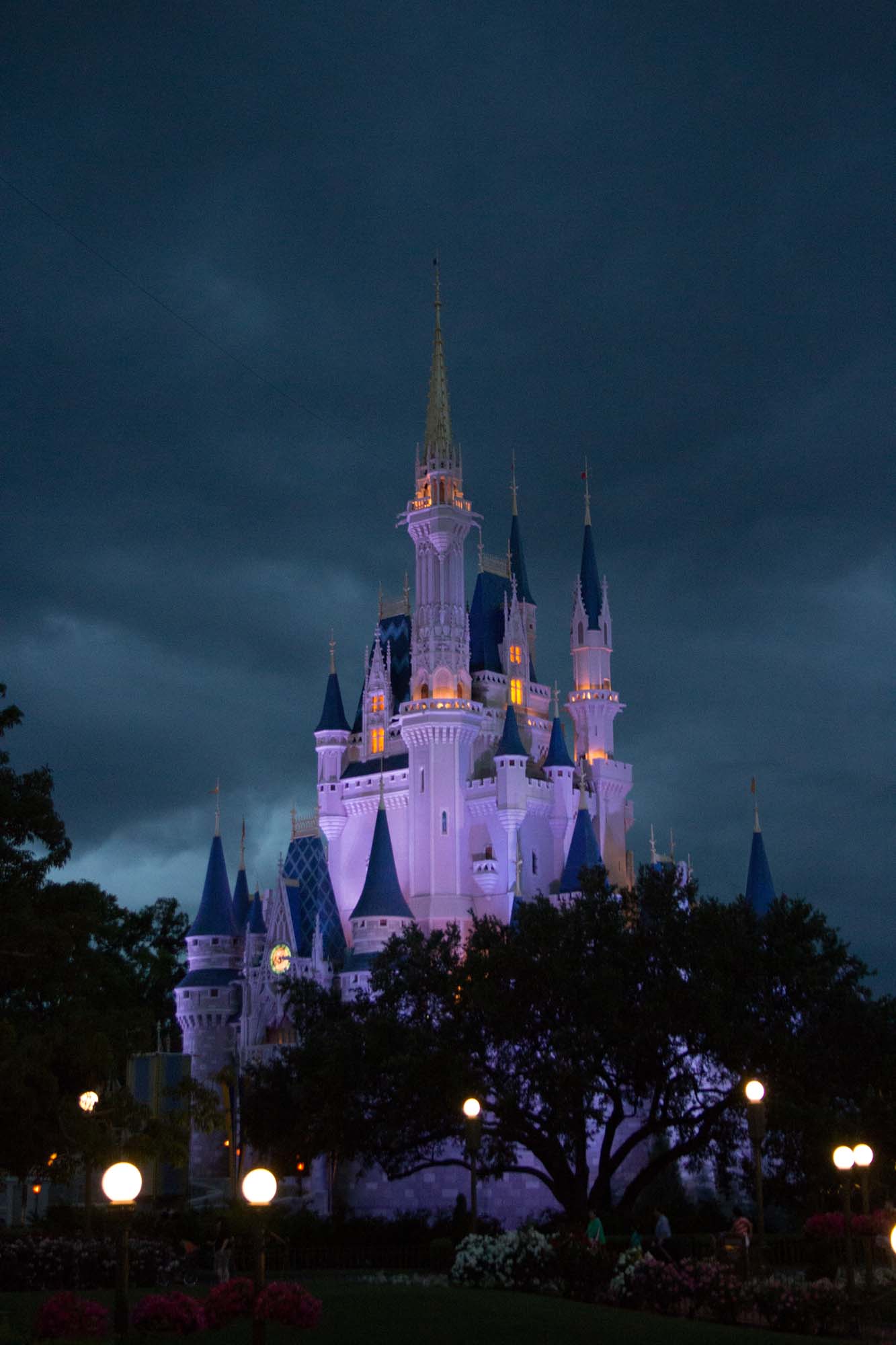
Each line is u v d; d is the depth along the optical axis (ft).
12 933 196.03
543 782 402.31
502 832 387.14
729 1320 134.51
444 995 248.52
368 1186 322.14
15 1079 176.45
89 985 216.13
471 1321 121.39
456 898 383.45
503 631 438.40
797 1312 130.82
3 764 215.10
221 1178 352.28
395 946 261.65
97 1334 104.78
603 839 430.20
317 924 383.86
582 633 445.37
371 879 374.63
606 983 230.68
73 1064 191.21
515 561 456.04
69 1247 168.04
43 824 211.20
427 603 405.59
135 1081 349.82
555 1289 148.77
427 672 399.03
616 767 437.58
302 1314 102.42
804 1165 226.58
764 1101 219.00
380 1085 243.81
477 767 406.41
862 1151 139.85
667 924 240.53
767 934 243.81
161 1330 106.11
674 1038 236.63
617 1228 231.91
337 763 418.92
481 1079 236.02
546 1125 235.40
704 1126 233.76
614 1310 135.13
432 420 415.23
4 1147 181.68
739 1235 152.76
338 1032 250.16
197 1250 199.93
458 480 411.13
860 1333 129.49
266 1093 284.82
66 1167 197.57
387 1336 113.91
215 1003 385.91
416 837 391.04
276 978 376.27
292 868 401.90
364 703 426.51
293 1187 321.73
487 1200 308.81
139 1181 91.45
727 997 229.86
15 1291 161.48
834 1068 232.53
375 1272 207.41
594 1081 224.94
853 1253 161.27
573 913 248.32
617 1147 304.30
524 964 237.45
